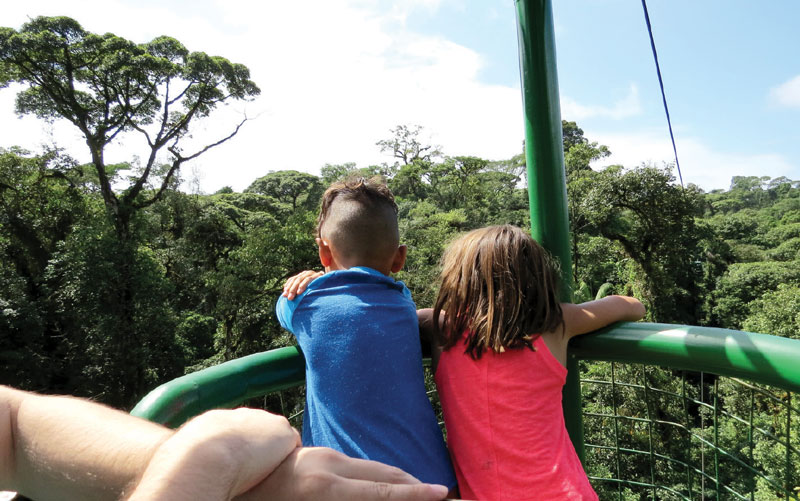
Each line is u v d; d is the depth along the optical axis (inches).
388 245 45.7
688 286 1342.3
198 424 15.0
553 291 45.9
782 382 37.6
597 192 954.7
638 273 987.9
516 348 43.4
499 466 41.0
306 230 885.2
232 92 983.6
